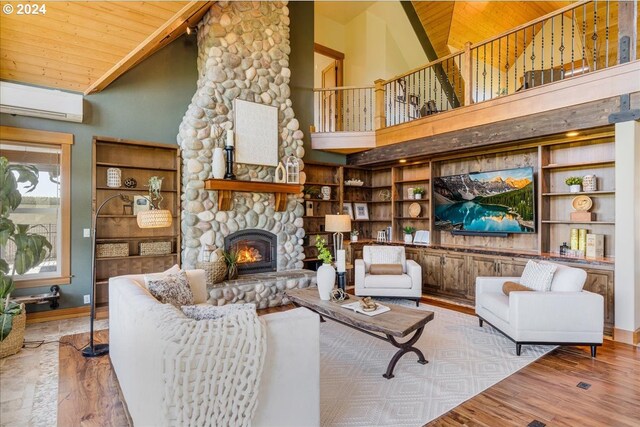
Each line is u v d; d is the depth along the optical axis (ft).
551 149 15.47
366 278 16.42
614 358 10.26
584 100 12.12
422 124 17.60
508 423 7.06
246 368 5.10
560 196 15.14
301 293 12.34
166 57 16.49
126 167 15.38
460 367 9.65
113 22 11.64
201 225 15.44
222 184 15.46
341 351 10.84
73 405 7.67
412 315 9.76
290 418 5.79
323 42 26.27
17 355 10.40
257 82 17.20
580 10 19.84
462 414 7.39
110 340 9.70
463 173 18.54
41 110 13.05
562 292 10.66
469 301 16.74
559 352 10.70
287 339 5.71
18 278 13.46
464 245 18.88
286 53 18.35
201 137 15.49
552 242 15.37
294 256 18.43
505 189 16.49
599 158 14.05
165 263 16.38
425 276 18.90
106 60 13.10
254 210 17.10
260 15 17.38
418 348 10.99
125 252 15.06
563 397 8.07
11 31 11.27
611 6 18.58
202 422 4.87
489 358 10.25
